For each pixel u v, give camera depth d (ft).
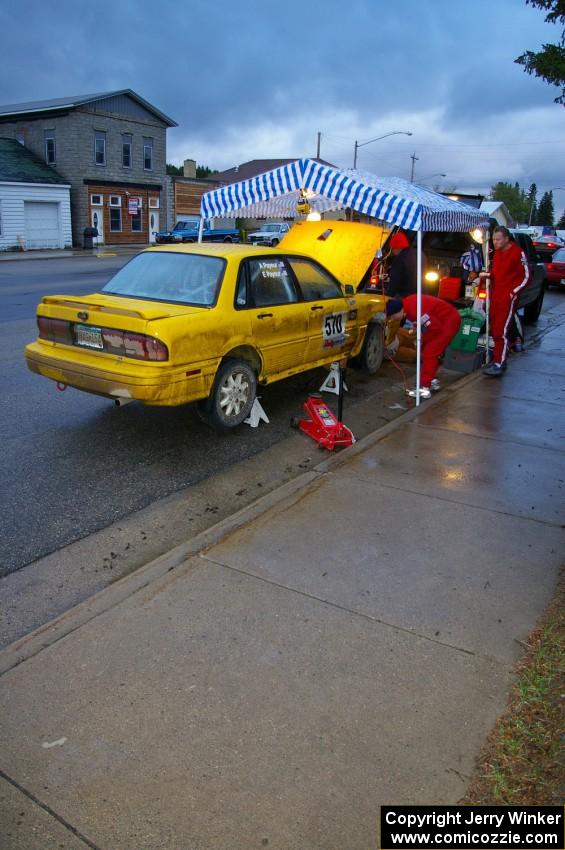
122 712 8.96
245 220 141.28
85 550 13.80
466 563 12.76
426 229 25.00
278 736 8.55
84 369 18.06
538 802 7.59
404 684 9.48
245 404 20.36
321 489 16.06
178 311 18.33
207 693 9.30
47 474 17.37
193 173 163.84
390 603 11.45
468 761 8.18
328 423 20.15
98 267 80.59
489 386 26.58
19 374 26.99
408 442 19.52
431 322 25.02
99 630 10.70
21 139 121.70
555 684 9.36
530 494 15.97
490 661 9.99
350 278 32.53
